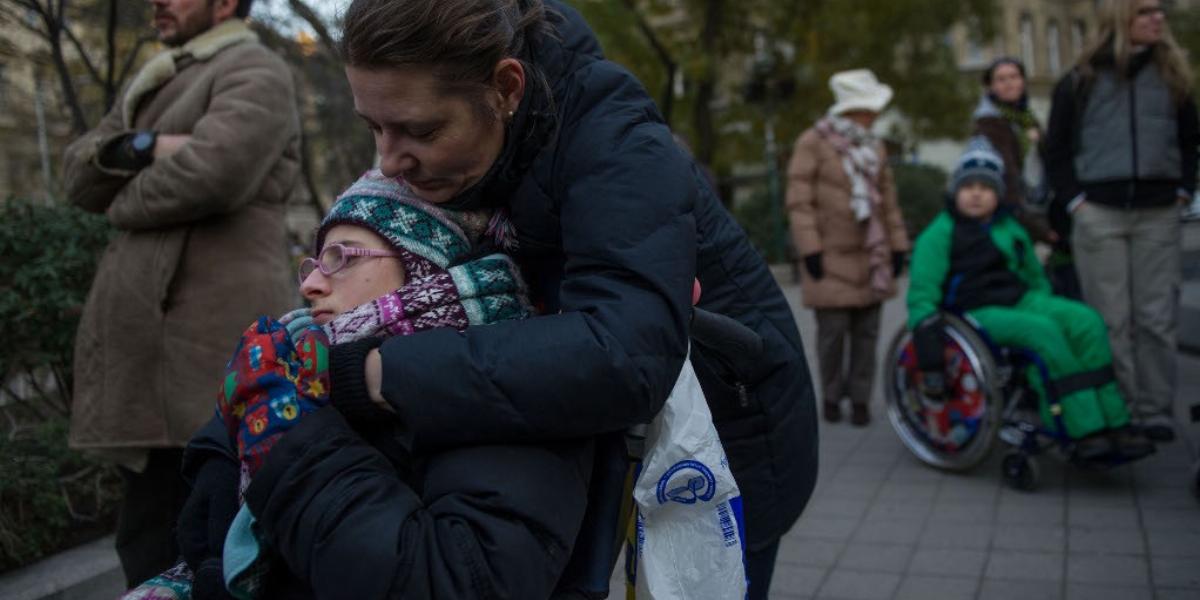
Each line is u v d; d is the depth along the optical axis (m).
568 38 1.41
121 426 2.57
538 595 1.21
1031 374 4.11
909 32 13.83
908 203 20.14
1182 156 4.57
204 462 1.45
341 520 1.16
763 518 1.89
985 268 4.27
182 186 2.48
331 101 8.78
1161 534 3.49
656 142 1.35
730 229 1.81
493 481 1.20
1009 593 3.11
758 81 14.02
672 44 13.40
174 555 2.68
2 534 3.05
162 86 2.74
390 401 1.20
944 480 4.39
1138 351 4.69
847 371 6.02
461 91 1.24
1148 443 3.88
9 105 5.61
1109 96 4.55
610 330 1.22
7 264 3.32
